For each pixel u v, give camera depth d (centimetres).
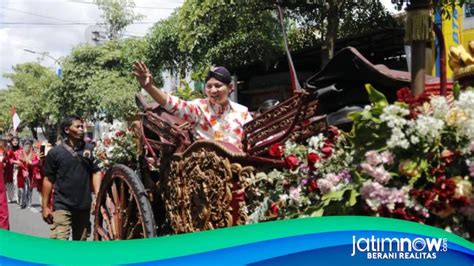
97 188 468
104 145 431
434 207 193
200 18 969
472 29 877
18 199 1155
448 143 196
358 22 903
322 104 306
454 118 192
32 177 1087
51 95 2012
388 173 197
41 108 3331
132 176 361
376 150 201
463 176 195
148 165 384
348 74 287
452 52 250
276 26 933
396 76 283
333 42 816
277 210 244
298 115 259
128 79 1812
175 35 1134
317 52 956
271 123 277
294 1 855
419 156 195
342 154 224
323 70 295
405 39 250
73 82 1864
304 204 235
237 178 280
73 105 1912
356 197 210
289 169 249
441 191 190
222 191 285
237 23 952
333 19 812
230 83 355
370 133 204
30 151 1105
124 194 382
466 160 192
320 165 230
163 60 1206
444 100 198
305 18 909
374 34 832
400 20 924
